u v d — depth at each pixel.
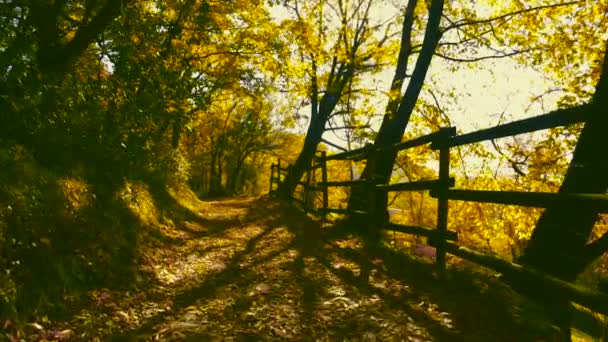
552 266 4.54
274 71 13.67
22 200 3.87
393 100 10.25
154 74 5.46
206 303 4.03
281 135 45.75
